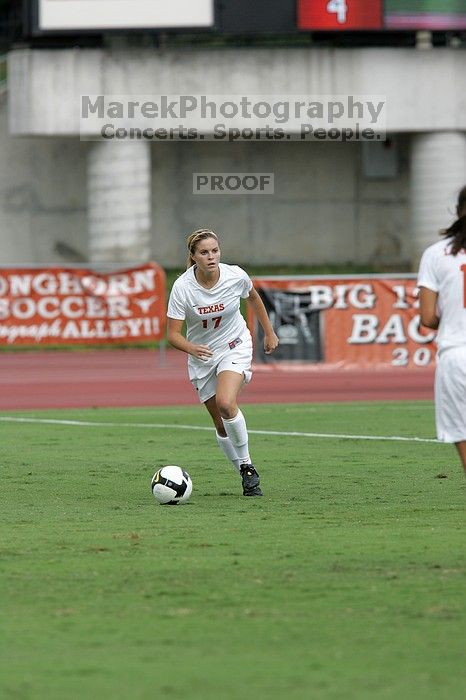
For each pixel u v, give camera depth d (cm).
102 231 12475
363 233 14525
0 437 5331
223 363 3684
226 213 14312
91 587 2394
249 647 1959
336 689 1733
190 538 2922
